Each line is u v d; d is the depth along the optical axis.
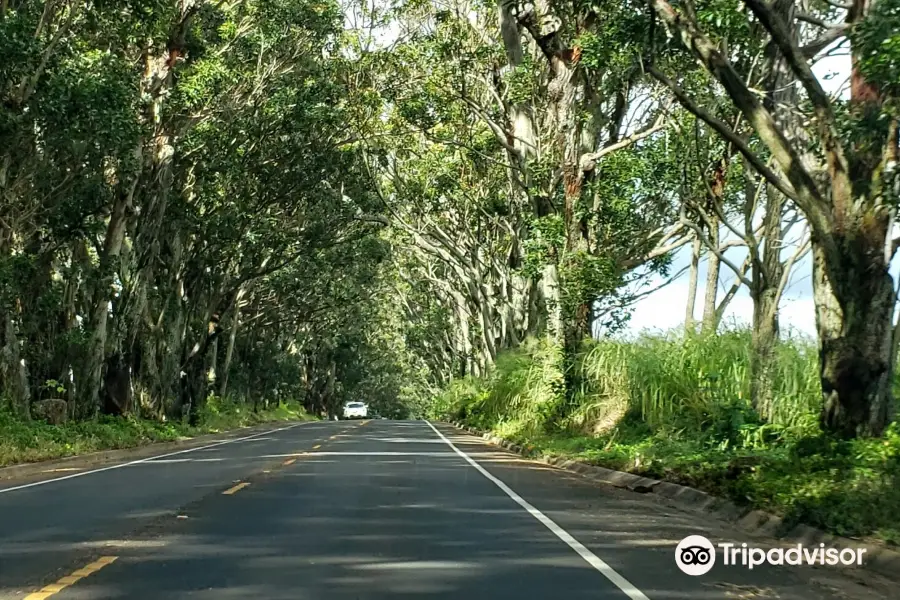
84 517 12.89
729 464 15.61
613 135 28.39
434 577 8.87
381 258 50.66
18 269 25.03
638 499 15.41
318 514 13.08
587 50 17.08
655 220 29.53
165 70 31.61
